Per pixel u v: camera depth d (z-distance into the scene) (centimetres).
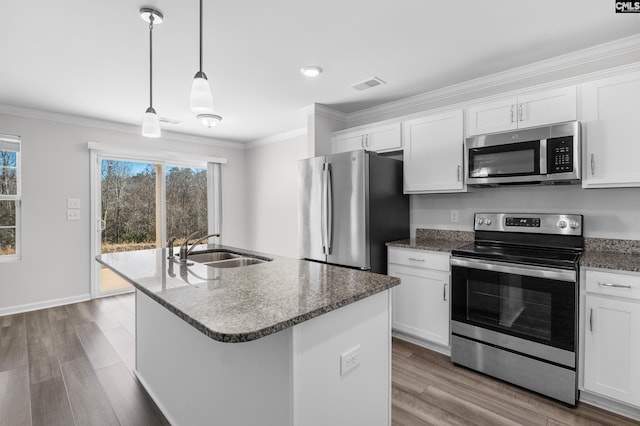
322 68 260
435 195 310
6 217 354
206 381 144
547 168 217
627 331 173
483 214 273
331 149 364
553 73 246
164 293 126
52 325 317
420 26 201
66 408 191
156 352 194
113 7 178
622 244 217
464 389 208
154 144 458
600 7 182
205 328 91
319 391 111
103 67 254
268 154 514
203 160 505
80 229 393
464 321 232
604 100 201
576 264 187
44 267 368
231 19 191
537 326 200
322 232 301
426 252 259
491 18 193
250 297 120
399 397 200
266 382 111
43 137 367
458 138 265
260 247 531
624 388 175
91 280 400
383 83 290
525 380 205
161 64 250
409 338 281
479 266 224
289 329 101
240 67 257
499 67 259
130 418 182
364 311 132
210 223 521
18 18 187
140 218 450
